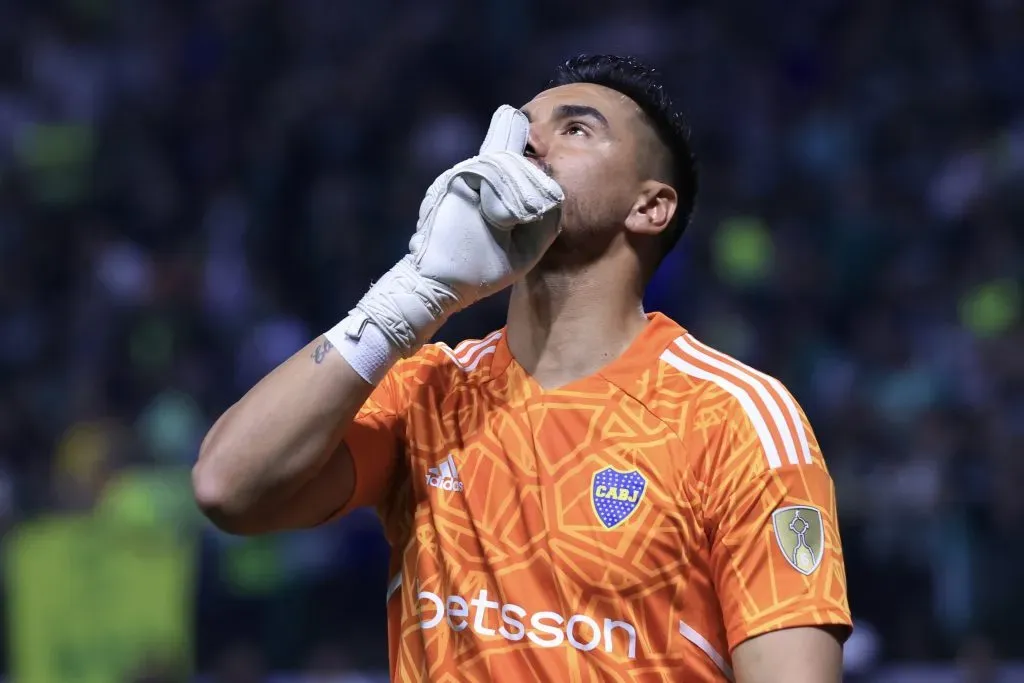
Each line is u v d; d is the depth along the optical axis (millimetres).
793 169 40188
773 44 43469
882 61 42250
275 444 9148
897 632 25625
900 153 40281
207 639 27781
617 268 9906
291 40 46500
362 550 28453
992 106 40844
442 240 9336
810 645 8469
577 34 45031
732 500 8805
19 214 43281
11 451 35719
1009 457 27625
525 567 9016
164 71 47219
